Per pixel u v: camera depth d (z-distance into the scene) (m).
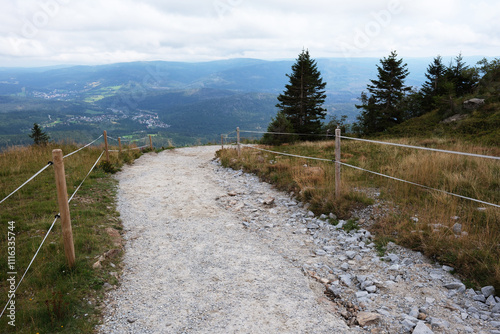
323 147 15.45
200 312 3.84
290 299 4.08
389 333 3.28
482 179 6.89
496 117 19.98
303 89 34.59
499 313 3.39
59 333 3.30
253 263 5.15
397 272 4.45
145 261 5.27
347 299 4.02
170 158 18.36
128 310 3.88
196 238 6.25
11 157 12.21
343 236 5.83
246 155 14.44
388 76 36.31
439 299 3.76
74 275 4.31
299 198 8.09
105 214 7.19
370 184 7.82
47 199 7.52
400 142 14.56
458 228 4.97
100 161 12.66
